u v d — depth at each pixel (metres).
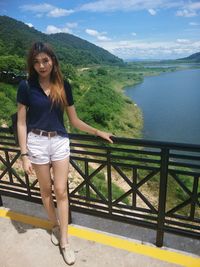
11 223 2.86
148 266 2.30
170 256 2.39
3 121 21.78
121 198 2.54
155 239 2.59
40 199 2.88
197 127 36.41
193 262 2.32
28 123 2.17
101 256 2.41
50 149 2.18
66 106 2.22
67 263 2.33
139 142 2.21
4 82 38.78
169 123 38.69
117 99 50.09
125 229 2.75
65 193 2.35
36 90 2.04
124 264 2.32
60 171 2.25
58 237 2.57
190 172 2.15
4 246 2.55
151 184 12.62
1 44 75.19
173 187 12.27
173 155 2.14
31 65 2.01
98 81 73.50
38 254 2.45
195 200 2.23
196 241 2.55
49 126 2.12
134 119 40.62
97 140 2.37
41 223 2.84
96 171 2.54
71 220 2.85
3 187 3.08
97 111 35.44
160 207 2.33
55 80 2.06
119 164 2.40
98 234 2.67
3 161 2.98
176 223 2.37
